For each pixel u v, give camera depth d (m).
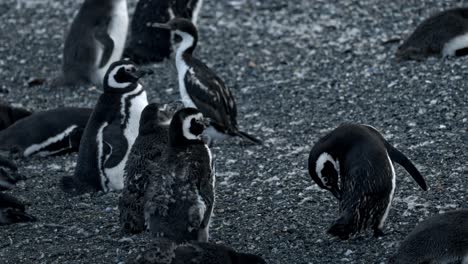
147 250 9.69
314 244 11.32
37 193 14.27
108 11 19.81
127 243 11.97
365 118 15.73
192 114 11.05
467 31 17.36
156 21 20.56
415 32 17.92
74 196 13.99
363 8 21.81
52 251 11.91
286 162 14.41
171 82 19.38
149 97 18.55
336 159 11.16
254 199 13.04
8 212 12.92
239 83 18.73
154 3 20.69
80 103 18.86
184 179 10.58
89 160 13.98
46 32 23.28
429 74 16.97
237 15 22.53
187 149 10.94
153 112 11.82
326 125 15.86
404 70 17.48
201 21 22.41
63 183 14.24
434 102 15.70
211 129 15.73
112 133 13.93
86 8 19.92
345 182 10.90
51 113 16.08
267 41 20.77
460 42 17.39
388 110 15.85
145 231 12.23
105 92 14.23
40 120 16.02
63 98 19.25
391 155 11.12
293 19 21.80
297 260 10.96
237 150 15.33
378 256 10.74
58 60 21.61
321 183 11.33
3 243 12.30
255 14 22.41
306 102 17.12
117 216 12.95
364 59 18.75
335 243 11.23
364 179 10.66
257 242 11.59
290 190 13.20
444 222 9.95
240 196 13.23
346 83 17.61
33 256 11.83
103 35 19.67
